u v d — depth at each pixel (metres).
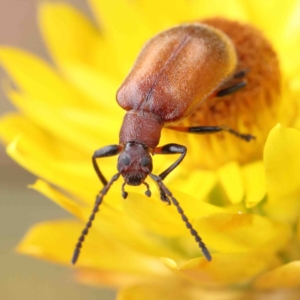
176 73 0.06
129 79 0.06
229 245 0.06
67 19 0.08
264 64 0.06
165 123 0.06
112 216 0.06
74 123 0.07
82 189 0.06
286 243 0.06
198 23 0.06
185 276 0.06
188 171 0.07
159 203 0.06
